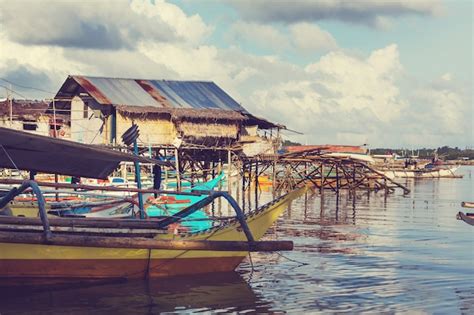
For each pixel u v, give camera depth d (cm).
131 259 1691
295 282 1741
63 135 4378
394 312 1456
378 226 3148
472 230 3006
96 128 4197
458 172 14138
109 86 4278
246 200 5028
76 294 1571
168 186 4006
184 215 1712
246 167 5312
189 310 1452
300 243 2462
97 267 1659
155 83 4600
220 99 4644
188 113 4194
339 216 3662
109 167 1850
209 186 3325
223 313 1434
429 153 15475
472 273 1886
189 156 4622
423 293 1630
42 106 4738
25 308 1443
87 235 1548
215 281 1736
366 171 5859
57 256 1605
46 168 1800
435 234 2834
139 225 1689
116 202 2123
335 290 1656
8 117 4322
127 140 1952
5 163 1758
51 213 1970
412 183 8719
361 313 1445
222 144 4472
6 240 1368
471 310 1477
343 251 2269
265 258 2092
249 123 4678
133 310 1444
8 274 1574
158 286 1662
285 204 1922
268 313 1437
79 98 4356
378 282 1755
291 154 5097
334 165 5541
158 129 4194
